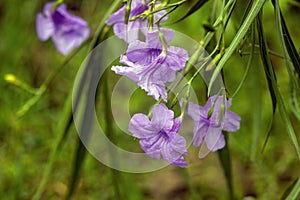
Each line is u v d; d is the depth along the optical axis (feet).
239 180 4.88
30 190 4.95
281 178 4.86
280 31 2.59
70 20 3.42
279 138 4.90
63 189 4.96
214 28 2.49
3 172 5.08
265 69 2.71
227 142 3.15
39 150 5.28
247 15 2.63
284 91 4.84
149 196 5.00
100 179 4.87
